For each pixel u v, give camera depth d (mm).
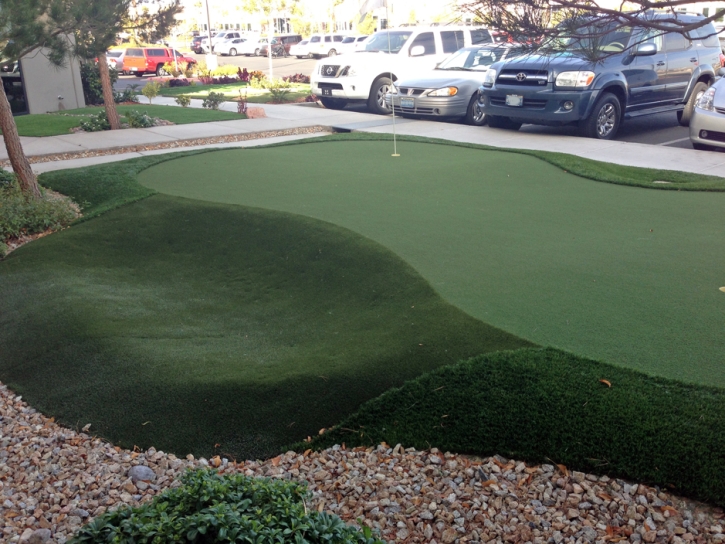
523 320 4434
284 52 50875
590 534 2912
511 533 2973
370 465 3512
